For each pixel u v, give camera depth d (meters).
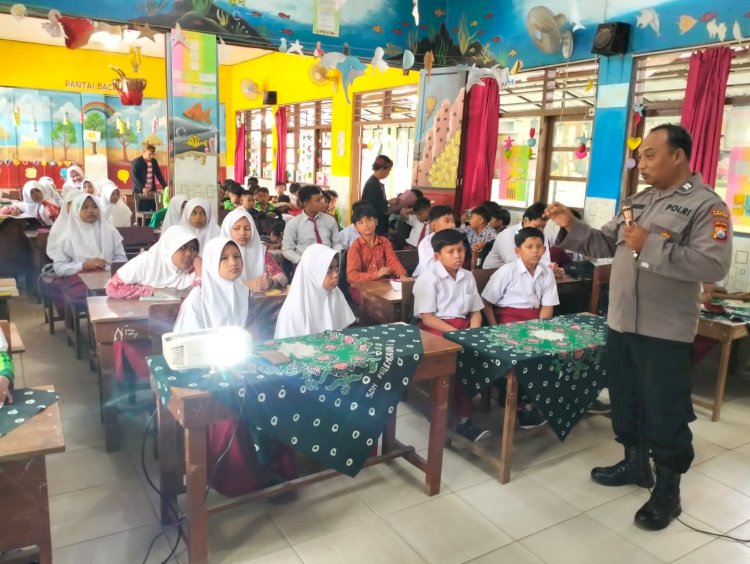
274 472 2.19
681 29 4.16
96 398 3.08
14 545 1.49
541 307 3.12
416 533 2.07
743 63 4.13
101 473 2.38
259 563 1.89
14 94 9.94
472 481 2.43
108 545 1.94
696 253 1.85
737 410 3.28
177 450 2.14
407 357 2.03
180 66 4.98
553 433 2.90
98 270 3.62
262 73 11.48
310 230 4.45
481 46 5.87
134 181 7.75
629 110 4.66
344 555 1.94
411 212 5.41
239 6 5.09
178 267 2.85
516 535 2.08
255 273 3.18
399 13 5.85
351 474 2.04
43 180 6.75
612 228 2.24
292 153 10.88
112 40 8.95
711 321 3.09
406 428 2.90
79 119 10.47
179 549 1.93
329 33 5.50
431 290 2.88
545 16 4.96
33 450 1.38
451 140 6.10
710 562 1.97
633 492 2.39
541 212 3.72
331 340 2.17
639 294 2.05
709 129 4.09
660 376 2.04
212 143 5.26
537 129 5.94
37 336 4.07
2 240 5.07
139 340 2.61
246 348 1.94
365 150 8.78
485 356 2.30
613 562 1.96
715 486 2.46
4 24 8.57
